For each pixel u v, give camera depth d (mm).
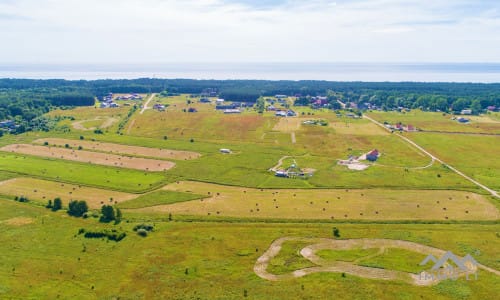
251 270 77938
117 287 71875
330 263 80625
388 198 116625
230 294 70000
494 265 78938
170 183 130625
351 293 70250
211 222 100188
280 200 115250
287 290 71188
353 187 126312
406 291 70812
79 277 75000
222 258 82250
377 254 84000
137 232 93250
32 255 82938
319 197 117750
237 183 130375
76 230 94812
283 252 84938
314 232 94188
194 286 72250
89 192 121750
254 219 101562
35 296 69062
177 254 83562
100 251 84688
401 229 95875
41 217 102250
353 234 93188
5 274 75750
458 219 101500
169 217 102812
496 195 118750
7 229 95000
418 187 125938
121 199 115812
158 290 71000
